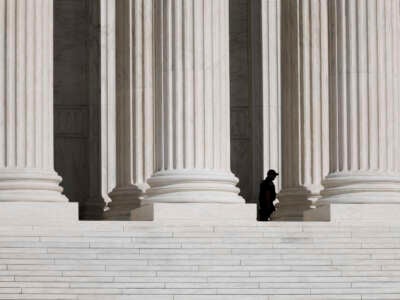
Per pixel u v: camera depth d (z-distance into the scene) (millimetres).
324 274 80062
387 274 80625
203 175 91750
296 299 76500
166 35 92562
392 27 96688
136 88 105688
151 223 85375
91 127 125750
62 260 78750
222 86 93250
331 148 97188
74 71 127188
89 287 76312
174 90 92188
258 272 79562
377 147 95812
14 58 90562
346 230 86438
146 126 105688
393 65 96625
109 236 82000
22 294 75188
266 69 127125
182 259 80188
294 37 106938
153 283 77188
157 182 92312
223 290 77062
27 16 90938
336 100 96500
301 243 84000
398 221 94250
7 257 78562
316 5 106312
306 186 106188
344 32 95938
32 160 90500
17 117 90438
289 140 107750
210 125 92438
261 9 127438
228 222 88500
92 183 125188
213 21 92875
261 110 126875
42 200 89375
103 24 125438
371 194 94875
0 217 87938
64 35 127312
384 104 96062
